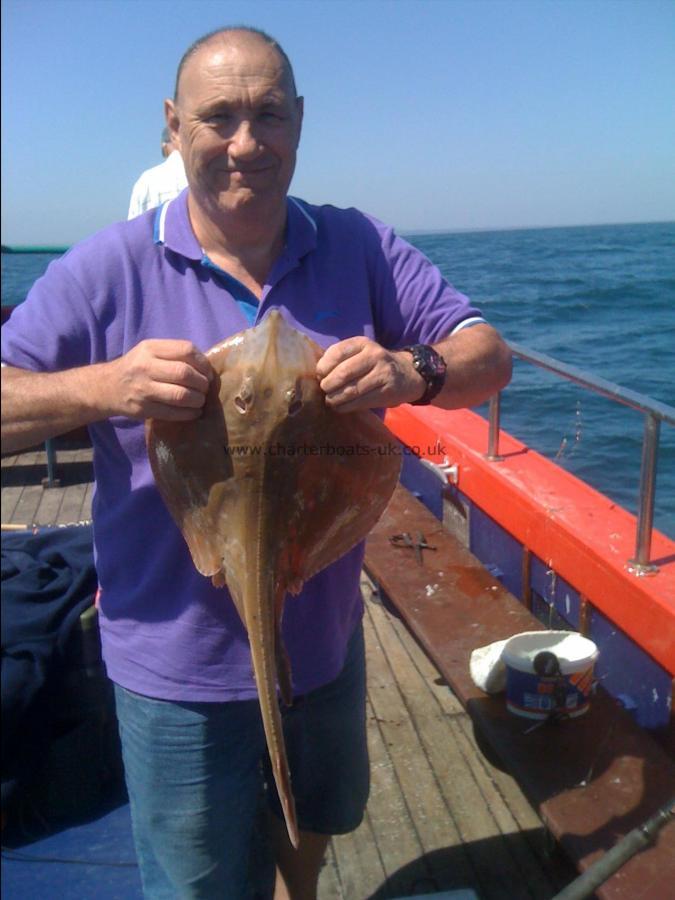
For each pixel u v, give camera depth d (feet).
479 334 6.67
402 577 12.24
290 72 6.07
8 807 9.16
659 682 9.47
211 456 5.34
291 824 4.87
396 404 5.69
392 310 6.87
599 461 13.97
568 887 6.92
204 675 6.25
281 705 6.73
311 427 5.32
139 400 5.18
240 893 7.01
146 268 6.15
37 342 5.96
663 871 7.15
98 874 8.75
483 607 11.41
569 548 10.93
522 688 9.09
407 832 9.68
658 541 10.61
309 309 6.39
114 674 6.54
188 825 6.56
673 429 13.97
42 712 9.20
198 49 5.91
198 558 5.62
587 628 10.82
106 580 6.54
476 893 8.05
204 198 6.03
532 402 17.87
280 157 5.93
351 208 7.01
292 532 5.45
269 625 5.13
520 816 9.82
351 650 7.19
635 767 8.45
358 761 7.44
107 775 9.89
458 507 14.82
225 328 6.17
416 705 11.89
